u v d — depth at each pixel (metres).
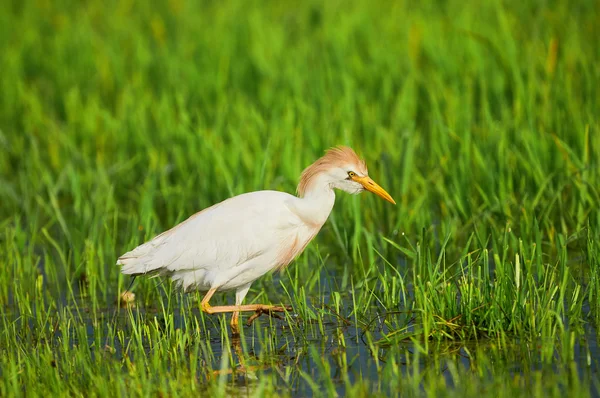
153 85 22.31
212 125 18.27
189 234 11.19
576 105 15.94
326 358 9.91
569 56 18.59
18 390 9.10
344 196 14.25
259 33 23.95
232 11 27.50
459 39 21.41
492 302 9.98
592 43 20.23
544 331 9.54
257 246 11.22
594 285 10.52
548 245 13.12
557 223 13.71
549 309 10.00
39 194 16.75
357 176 11.55
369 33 23.58
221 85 20.38
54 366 9.70
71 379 9.33
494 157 14.61
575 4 24.03
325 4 27.44
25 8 30.42
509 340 9.78
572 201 13.51
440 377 9.12
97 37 25.98
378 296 11.52
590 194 13.34
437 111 16.38
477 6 25.02
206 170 15.64
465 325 10.10
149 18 28.33
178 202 15.70
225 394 9.13
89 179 16.75
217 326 11.49
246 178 15.33
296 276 11.85
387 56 21.28
